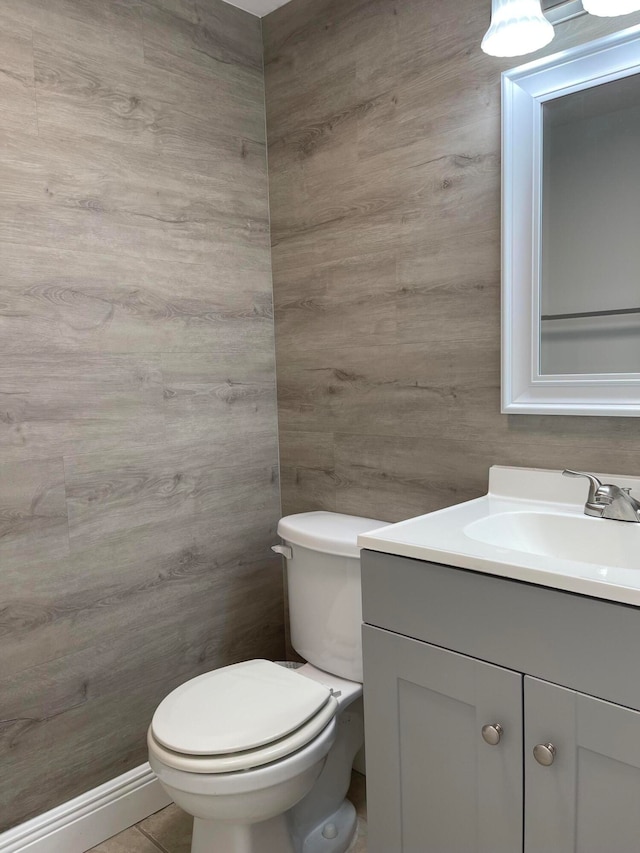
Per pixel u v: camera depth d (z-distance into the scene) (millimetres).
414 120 1705
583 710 1037
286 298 2098
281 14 2014
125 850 1722
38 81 1584
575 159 1424
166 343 1866
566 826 1083
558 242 1466
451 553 1174
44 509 1635
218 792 1318
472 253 1621
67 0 1629
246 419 2084
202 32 1919
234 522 2064
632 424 1406
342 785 1785
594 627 1013
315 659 1784
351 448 1956
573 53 1391
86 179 1682
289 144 2033
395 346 1811
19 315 1574
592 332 1438
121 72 1739
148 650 1862
